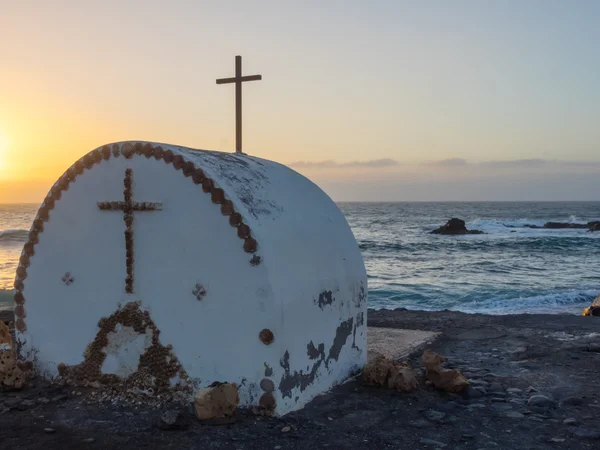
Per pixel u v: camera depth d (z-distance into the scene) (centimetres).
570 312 1792
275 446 513
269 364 571
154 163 617
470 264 3575
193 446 510
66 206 665
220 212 587
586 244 4809
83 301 657
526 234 6234
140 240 625
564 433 564
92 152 648
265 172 700
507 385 732
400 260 3838
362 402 636
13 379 652
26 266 690
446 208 19162
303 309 614
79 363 659
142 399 618
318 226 693
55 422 567
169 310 613
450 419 592
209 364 595
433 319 1253
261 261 571
